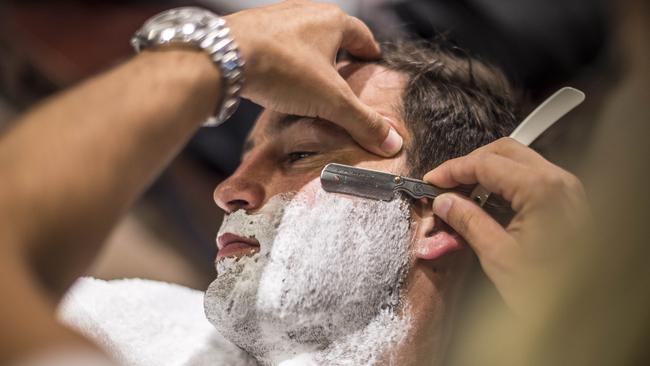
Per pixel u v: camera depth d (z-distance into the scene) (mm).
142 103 700
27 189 620
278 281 850
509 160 813
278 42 839
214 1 1907
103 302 1045
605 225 558
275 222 881
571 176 794
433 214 895
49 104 701
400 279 877
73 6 2182
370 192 880
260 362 934
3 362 465
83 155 651
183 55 754
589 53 1409
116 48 2047
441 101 965
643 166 552
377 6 1557
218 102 784
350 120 888
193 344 1000
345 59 1006
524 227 785
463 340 909
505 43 1442
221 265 897
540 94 1424
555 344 577
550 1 1438
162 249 1812
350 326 863
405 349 877
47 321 503
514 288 779
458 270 909
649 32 675
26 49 2068
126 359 950
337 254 857
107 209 656
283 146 935
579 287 562
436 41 1153
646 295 540
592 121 965
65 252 633
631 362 547
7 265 550
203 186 1753
